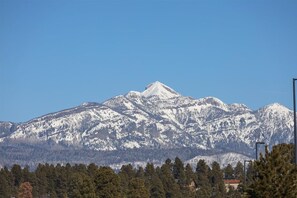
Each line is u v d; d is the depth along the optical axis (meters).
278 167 98.31
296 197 97.31
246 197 98.94
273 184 97.31
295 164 98.75
